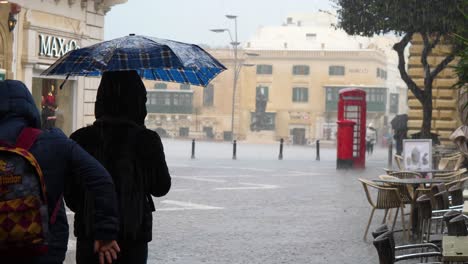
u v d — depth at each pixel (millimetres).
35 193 4113
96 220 4496
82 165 4457
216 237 12695
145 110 5805
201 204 17312
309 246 11945
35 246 4074
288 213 15883
